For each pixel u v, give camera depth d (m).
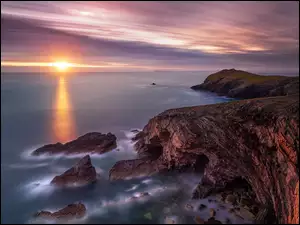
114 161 33.97
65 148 35.12
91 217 21.59
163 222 20.59
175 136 29.81
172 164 30.84
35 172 29.56
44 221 20.81
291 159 17.31
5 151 33.97
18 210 22.59
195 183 27.91
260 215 19.64
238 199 22.81
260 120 22.12
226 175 25.36
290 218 15.80
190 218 20.75
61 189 26.17
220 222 19.56
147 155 35.44
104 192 25.98
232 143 24.78
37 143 38.06
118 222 20.86
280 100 24.95
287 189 16.88
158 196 24.97
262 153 21.23
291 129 17.92
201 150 28.28
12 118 39.06
